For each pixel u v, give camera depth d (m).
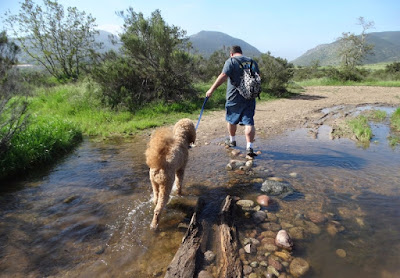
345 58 40.88
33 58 18.58
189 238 2.70
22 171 4.59
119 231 2.92
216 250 2.61
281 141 6.39
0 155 4.41
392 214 3.15
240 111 5.41
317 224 3.00
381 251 2.54
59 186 4.03
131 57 10.74
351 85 25.45
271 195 3.70
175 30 11.37
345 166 4.70
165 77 10.52
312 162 4.92
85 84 11.60
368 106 12.30
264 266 2.38
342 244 2.66
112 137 7.00
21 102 5.09
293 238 2.76
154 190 3.25
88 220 3.12
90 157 5.38
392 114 9.41
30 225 3.02
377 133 7.11
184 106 10.59
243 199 3.61
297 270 2.32
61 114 9.31
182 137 3.72
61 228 2.96
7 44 4.80
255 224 3.02
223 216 3.09
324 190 3.80
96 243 2.71
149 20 11.19
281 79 16.11
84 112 9.35
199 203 3.42
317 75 35.16
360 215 3.15
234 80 5.21
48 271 2.34
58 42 19.28
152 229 2.95
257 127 7.91
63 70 19.95
